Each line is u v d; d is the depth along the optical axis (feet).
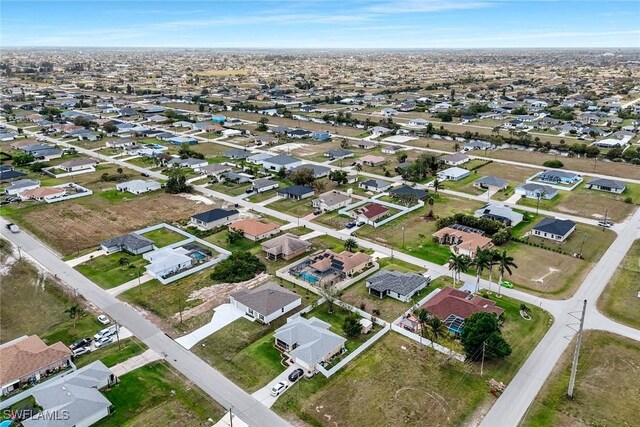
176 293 288.51
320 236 373.40
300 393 207.62
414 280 291.58
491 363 227.40
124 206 436.35
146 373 218.79
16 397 201.98
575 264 325.42
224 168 544.21
